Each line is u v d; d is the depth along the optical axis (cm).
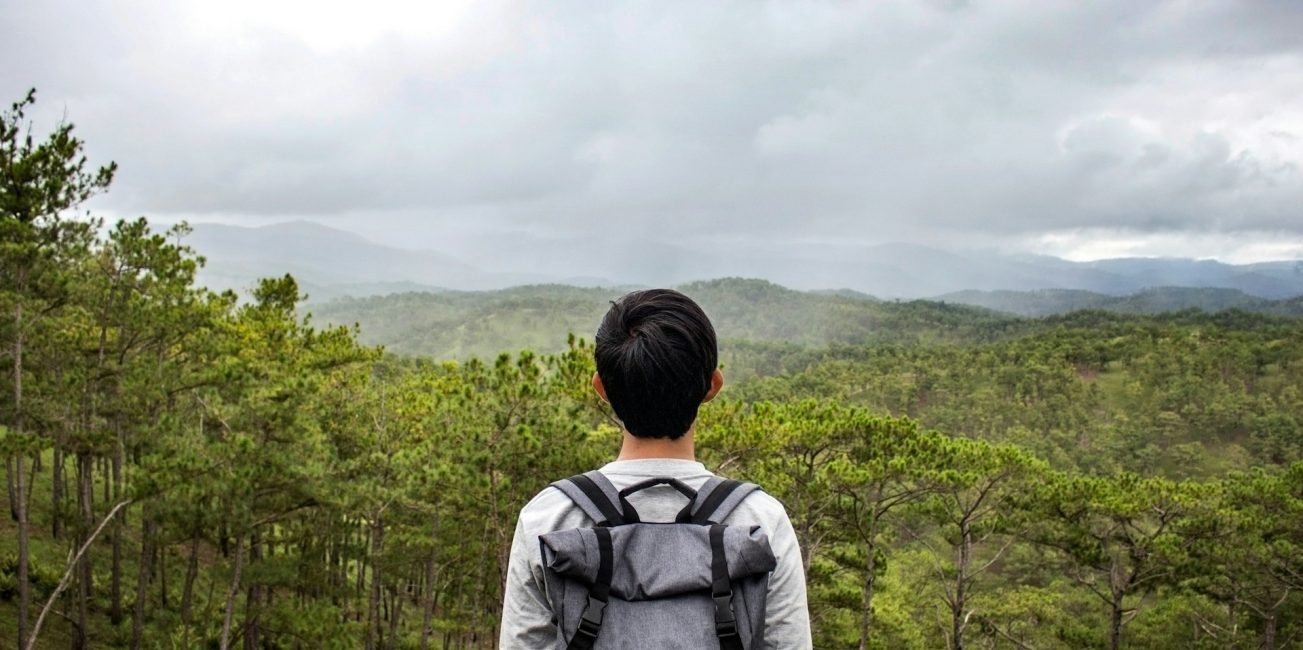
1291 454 9131
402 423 2075
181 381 1855
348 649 1742
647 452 163
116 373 1917
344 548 2148
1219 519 1844
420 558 2158
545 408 1331
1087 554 1942
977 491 1956
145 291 2012
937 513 1942
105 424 2047
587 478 160
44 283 1653
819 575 1800
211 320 2225
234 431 1561
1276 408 10581
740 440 1461
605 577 139
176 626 2116
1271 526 1875
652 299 171
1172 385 11644
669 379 157
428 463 1530
